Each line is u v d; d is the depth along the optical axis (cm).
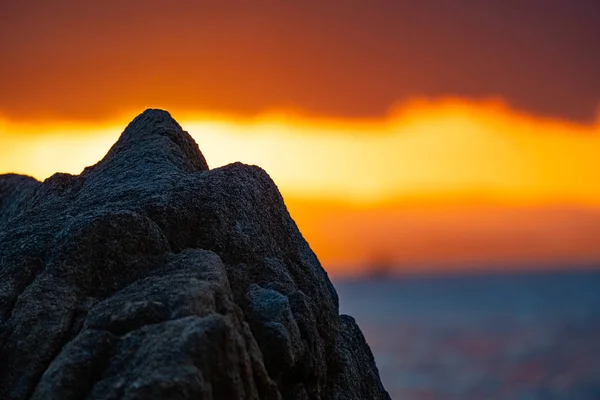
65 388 1479
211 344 1453
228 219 1862
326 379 1853
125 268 1698
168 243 1780
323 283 2006
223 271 1684
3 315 1678
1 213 2494
